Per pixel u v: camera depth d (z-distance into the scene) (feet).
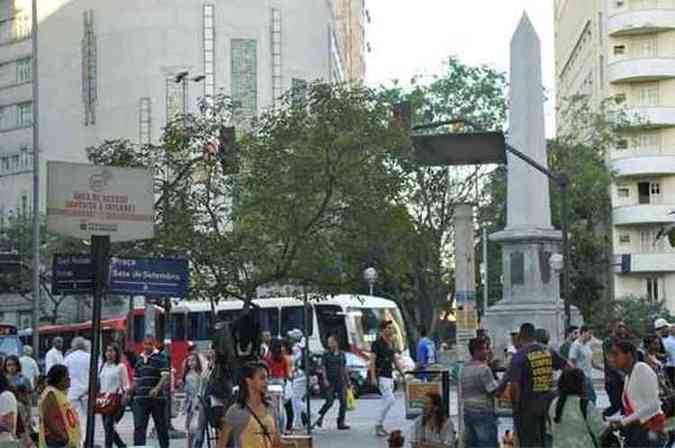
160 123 311.68
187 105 311.68
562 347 99.76
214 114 108.06
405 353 180.86
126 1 317.01
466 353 63.82
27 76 333.42
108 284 58.95
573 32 364.79
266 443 42.96
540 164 138.82
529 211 142.10
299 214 99.66
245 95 314.96
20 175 332.39
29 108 332.80
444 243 221.46
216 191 102.99
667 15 303.48
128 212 52.65
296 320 177.88
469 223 62.34
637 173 302.66
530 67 143.33
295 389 98.84
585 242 270.87
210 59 313.94
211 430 75.97
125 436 106.01
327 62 328.49
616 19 307.58
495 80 228.63
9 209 333.42
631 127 289.74
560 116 328.49
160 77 312.50
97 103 318.24
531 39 143.54
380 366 97.76
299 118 102.22
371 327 178.40
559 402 49.47
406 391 88.12
